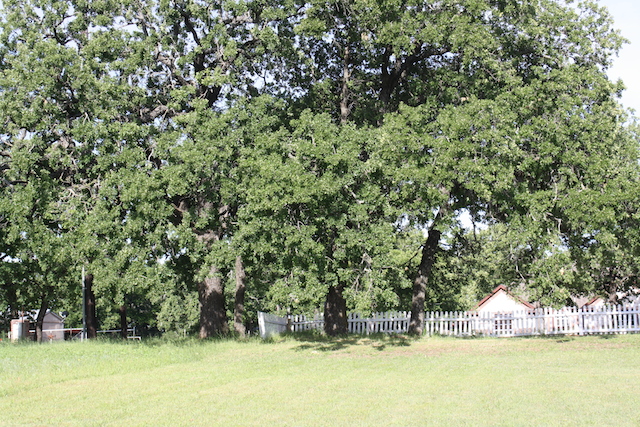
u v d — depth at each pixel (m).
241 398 12.41
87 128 20.73
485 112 19.67
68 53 21.12
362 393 12.66
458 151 19.42
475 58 21.28
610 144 21.17
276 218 19.11
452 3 21.42
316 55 26.06
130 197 20.05
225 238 21.73
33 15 23.34
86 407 11.74
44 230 21.69
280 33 23.94
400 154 19.95
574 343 20.89
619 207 19.88
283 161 20.06
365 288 19.34
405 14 21.03
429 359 18.03
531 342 21.77
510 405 11.10
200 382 14.50
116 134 21.28
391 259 18.95
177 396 12.77
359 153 19.70
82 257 21.30
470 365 16.48
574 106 20.42
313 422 10.21
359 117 23.72
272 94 25.45
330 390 13.10
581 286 32.72
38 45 21.02
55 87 21.25
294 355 19.61
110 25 23.20
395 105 24.66
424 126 20.84
